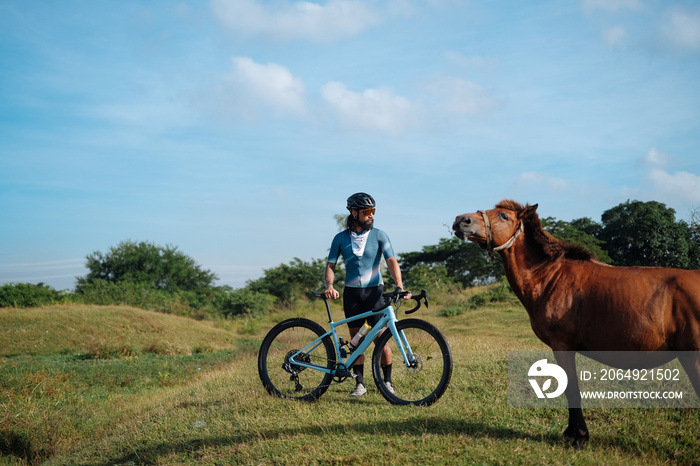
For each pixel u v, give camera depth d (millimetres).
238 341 18219
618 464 3438
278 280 32406
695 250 23359
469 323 16922
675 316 3355
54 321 17344
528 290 3896
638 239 25094
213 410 5324
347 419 4496
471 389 5352
